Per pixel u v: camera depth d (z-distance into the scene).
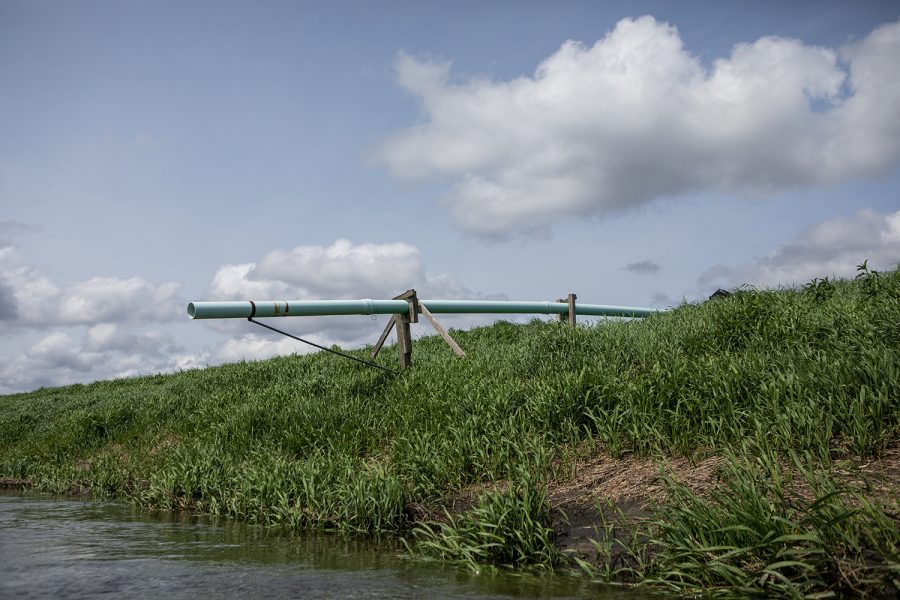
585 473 4.21
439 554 3.43
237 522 4.67
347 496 4.43
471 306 8.97
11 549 3.50
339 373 8.73
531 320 11.01
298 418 6.66
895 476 3.03
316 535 4.07
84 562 3.14
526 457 4.45
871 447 3.38
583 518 3.55
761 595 2.46
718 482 3.42
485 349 8.53
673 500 3.24
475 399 5.71
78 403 12.38
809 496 2.98
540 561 3.20
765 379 4.36
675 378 4.75
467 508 4.12
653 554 3.00
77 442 8.95
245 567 3.06
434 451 4.86
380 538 3.93
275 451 6.05
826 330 5.18
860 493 2.53
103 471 7.00
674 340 6.08
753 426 3.97
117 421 9.35
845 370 3.93
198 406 8.73
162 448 7.43
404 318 8.12
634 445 4.43
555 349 6.73
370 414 6.50
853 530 2.44
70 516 5.03
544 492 3.66
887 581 2.25
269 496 4.83
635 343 6.31
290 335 7.10
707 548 2.61
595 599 2.54
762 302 6.12
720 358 4.99
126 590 2.58
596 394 4.99
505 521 3.40
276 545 3.70
